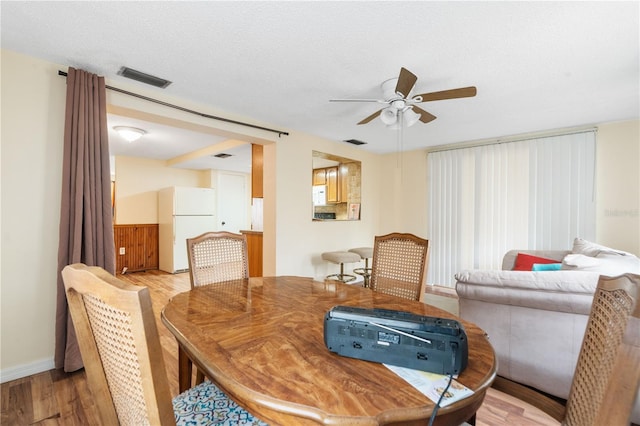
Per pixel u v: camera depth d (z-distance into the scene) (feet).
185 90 8.90
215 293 5.42
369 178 17.70
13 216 6.75
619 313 2.40
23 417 5.50
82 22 5.74
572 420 2.90
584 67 7.37
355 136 14.12
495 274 6.56
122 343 2.17
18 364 6.77
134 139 13.48
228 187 22.76
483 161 14.38
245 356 3.02
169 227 19.20
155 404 2.02
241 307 4.59
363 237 17.25
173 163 20.10
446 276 15.43
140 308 1.91
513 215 13.50
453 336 2.68
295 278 6.76
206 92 9.05
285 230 13.06
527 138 13.20
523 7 5.24
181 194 19.24
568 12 5.35
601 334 2.70
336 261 13.37
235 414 3.42
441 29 5.89
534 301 6.07
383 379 2.62
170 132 13.55
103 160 7.52
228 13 5.46
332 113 10.89
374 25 5.78
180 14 5.49
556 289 5.82
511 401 6.17
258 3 5.19
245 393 2.44
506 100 9.45
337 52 6.77
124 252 18.89
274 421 2.43
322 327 3.78
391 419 2.17
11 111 6.72
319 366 2.83
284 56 6.96
